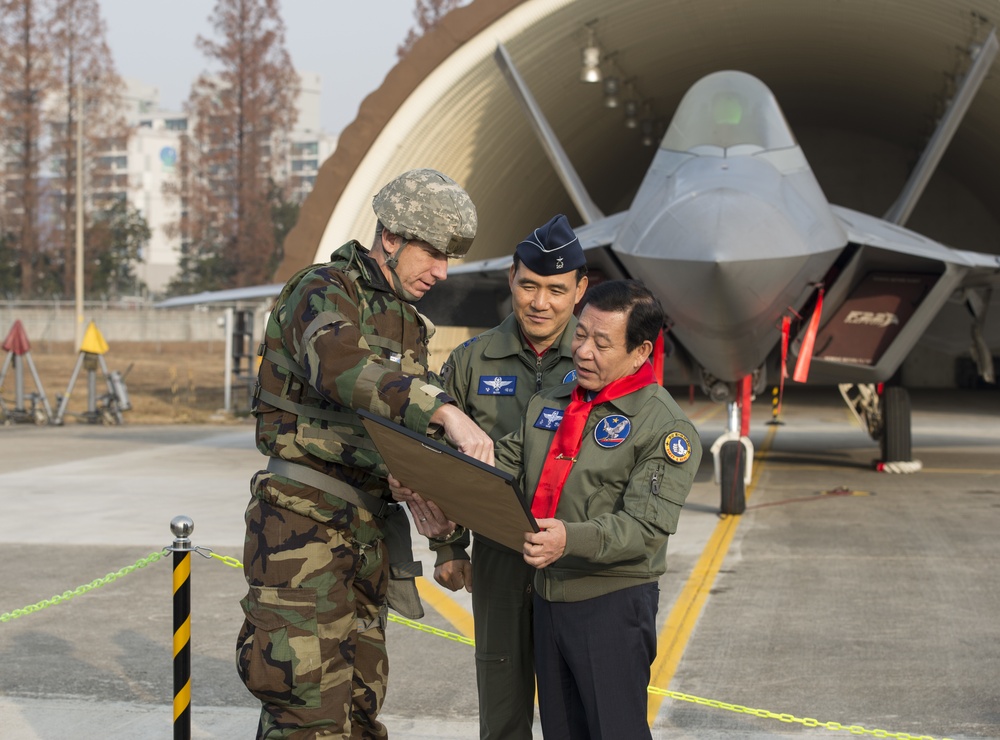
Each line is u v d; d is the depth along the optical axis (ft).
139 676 18.99
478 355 13.51
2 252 226.58
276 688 10.93
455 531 12.41
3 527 33.73
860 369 38.99
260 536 11.28
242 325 82.48
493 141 64.03
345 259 11.64
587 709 11.34
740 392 38.96
